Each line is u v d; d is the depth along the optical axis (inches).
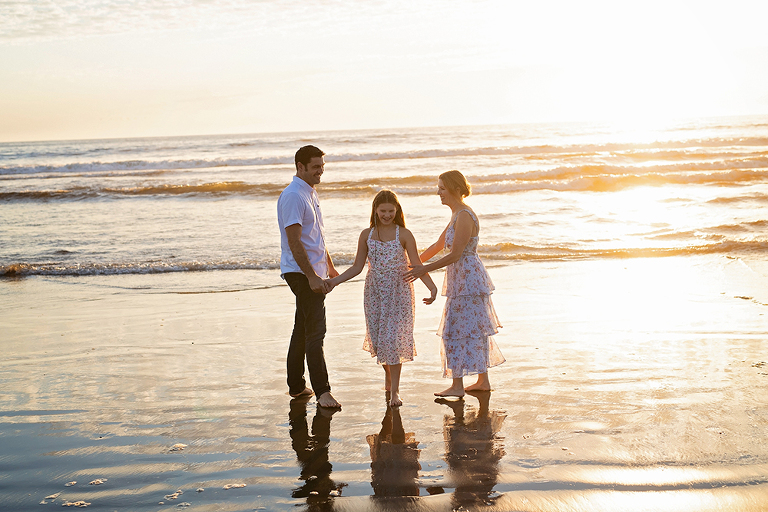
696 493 100.5
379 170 904.3
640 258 356.2
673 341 196.5
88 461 118.2
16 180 878.4
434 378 169.9
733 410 136.1
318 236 156.9
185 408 147.6
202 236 456.4
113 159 1390.3
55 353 198.4
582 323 224.1
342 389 161.9
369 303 155.8
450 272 161.3
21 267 351.6
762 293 262.8
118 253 401.1
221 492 105.5
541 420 134.5
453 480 107.7
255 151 1606.8
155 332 225.0
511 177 762.2
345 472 112.3
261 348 202.2
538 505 98.3
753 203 534.6
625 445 119.2
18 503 102.4
